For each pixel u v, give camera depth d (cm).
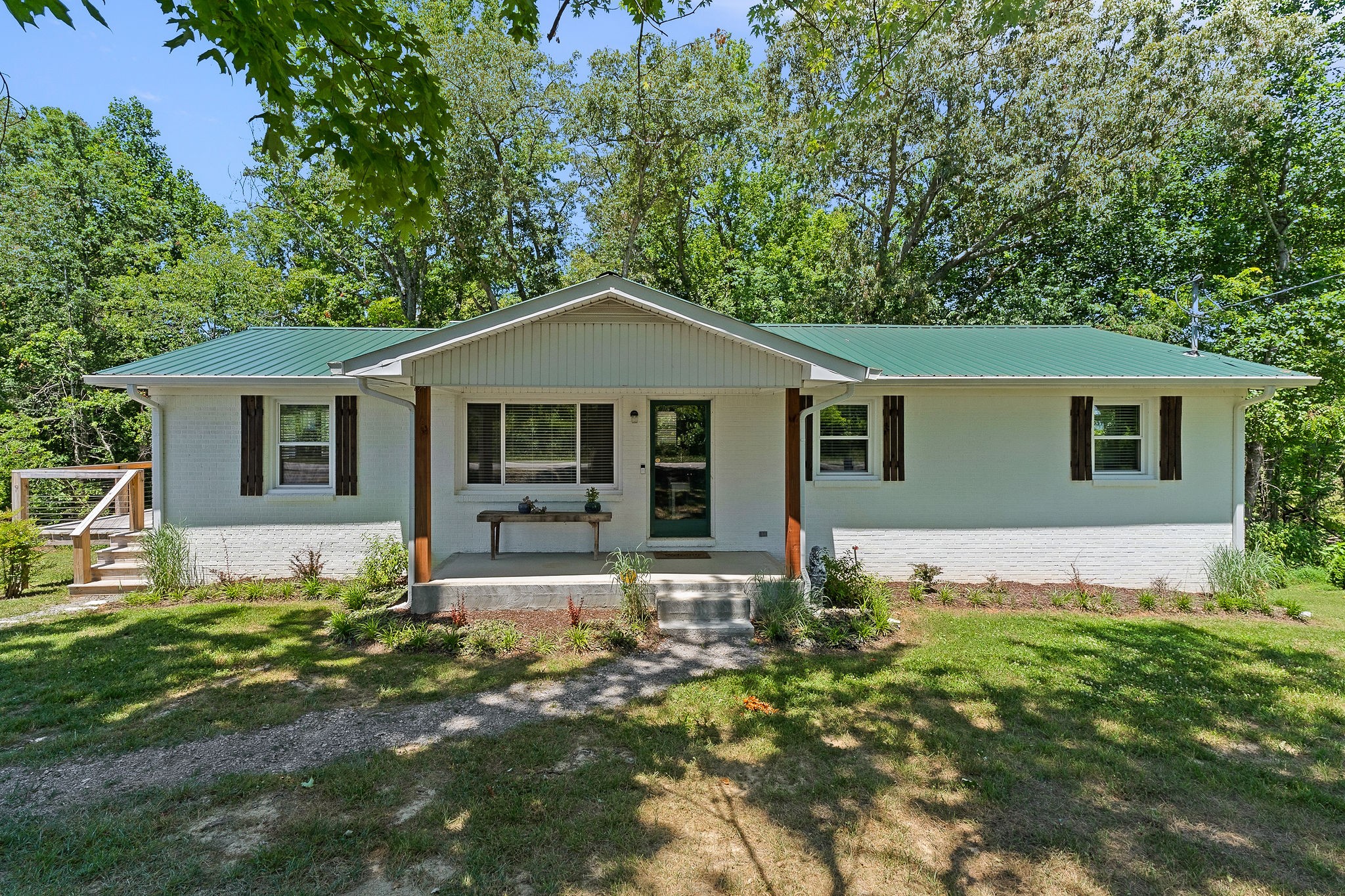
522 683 575
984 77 1784
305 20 344
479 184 1988
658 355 745
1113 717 506
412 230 444
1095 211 1781
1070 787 403
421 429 764
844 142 1786
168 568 889
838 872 320
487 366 740
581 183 2205
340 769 414
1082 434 957
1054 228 2045
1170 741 466
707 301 2438
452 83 1889
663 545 973
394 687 562
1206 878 317
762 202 2588
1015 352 1006
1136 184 1895
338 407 947
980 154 1809
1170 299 1755
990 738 468
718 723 492
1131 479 960
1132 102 1700
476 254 2134
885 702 534
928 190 2097
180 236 2483
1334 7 1584
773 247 2441
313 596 866
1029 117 1762
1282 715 511
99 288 2186
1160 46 1659
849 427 977
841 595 809
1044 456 957
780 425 980
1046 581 959
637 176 2075
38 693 540
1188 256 1834
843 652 666
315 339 1086
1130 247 1961
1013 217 1970
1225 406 961
